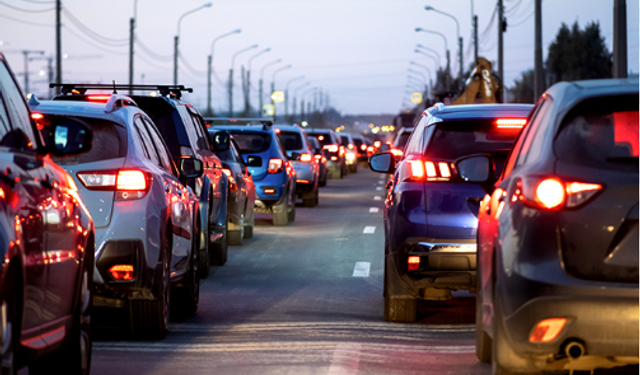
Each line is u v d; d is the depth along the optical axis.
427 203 16.70
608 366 10.34
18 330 9.27
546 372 13.47
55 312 10.73
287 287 23.25
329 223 41.88
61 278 10.88
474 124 17.20
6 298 8.68
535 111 11.81
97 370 13.79
